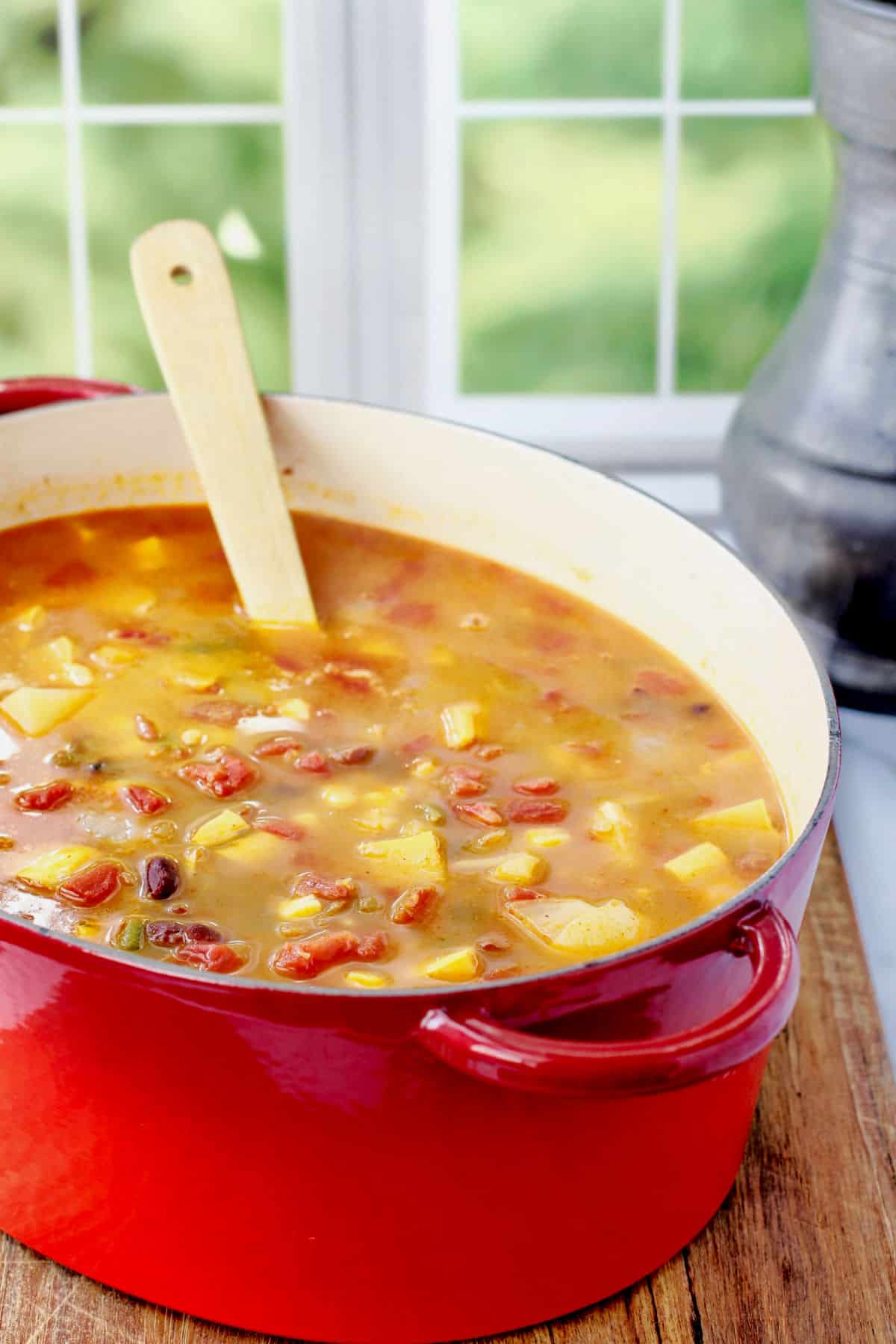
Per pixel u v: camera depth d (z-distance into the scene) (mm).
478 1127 907
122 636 1368
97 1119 946
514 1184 947
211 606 1425
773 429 1604
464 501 1484
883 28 1339
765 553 1628
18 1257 1101
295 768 1217
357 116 1984
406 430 1479
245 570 1418
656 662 1370
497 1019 852
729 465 1688
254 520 1431
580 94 1973
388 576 1476
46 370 2195
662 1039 828
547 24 1934
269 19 1983
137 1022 878
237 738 1251
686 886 1110
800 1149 1216
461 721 1269
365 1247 964
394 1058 861
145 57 2010
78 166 2066
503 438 1440
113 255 2121
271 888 1085
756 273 2066
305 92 1973
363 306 2088
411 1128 901
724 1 1928
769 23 1936
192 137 2049
